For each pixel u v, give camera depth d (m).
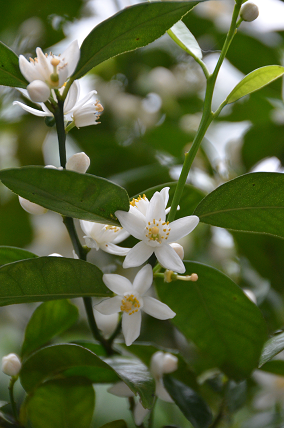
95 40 0.46
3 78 0.48
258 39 0.73
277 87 0.75
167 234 0.46
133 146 0.72
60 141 0.47
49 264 0.47
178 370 0.53
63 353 0.50
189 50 0.49
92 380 0.52
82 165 0.47
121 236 0.49
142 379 0.48
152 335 0.65
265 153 0.75
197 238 0.75
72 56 0.46
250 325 0.52
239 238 0.65
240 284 0.69
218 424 0.54
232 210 0.48
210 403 0.58
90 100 0.49
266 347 0.50
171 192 0.53
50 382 0.51
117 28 0.46
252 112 0.79
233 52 0.76
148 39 0.47
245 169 0.77
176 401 0.51
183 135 0.75
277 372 0.54
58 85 0.46
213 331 0.53
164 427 0.52
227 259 0.74
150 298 0.47
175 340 0.66
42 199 0.46
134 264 0.46
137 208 0.48
